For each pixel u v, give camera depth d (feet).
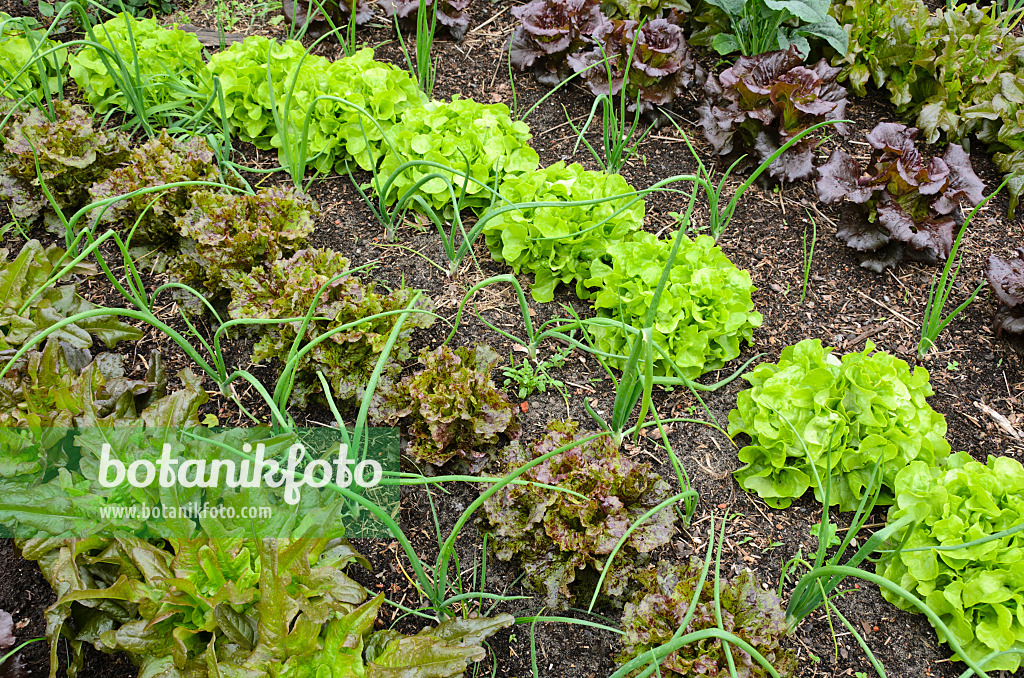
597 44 5.93
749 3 6.33
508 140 5.83
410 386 4.89
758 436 4.98
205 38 6.77
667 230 5.83
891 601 4.66
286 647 4.22
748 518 4.88
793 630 4.58
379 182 5.84
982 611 4.53
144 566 4.34
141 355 5.30
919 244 5.49
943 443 4.95
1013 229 5.95
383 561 4.76
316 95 5.89
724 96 5.98
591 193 5.48
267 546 4.16
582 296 5.53
